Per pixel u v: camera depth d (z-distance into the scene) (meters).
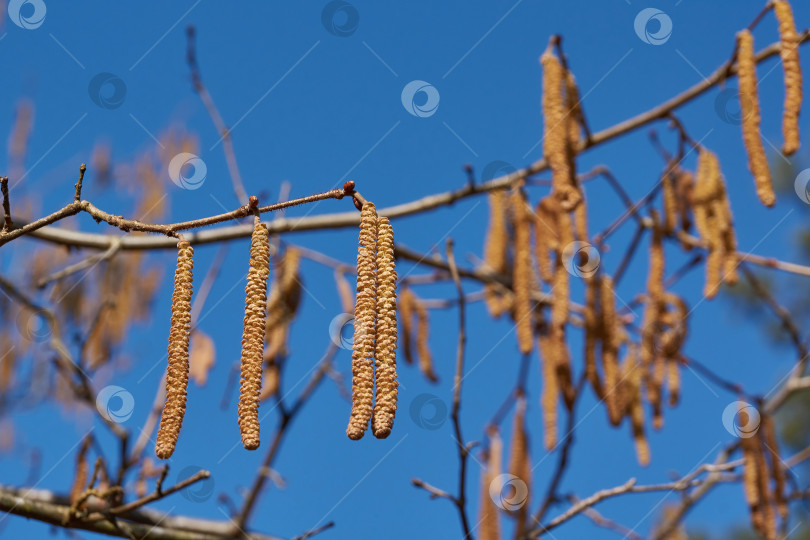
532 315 5.18
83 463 4.75
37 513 4.33
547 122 4.85
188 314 2.64
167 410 2.55
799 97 4.28
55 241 5.46
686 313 5.48
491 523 4.73
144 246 5.59
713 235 5.25
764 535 5.07
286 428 5.60
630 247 5.55
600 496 4.64
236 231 5.75
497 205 5.95
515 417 5.01
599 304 5.05
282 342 5.59
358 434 2.48
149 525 5.08
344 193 2.72
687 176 5.63
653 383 5.32
